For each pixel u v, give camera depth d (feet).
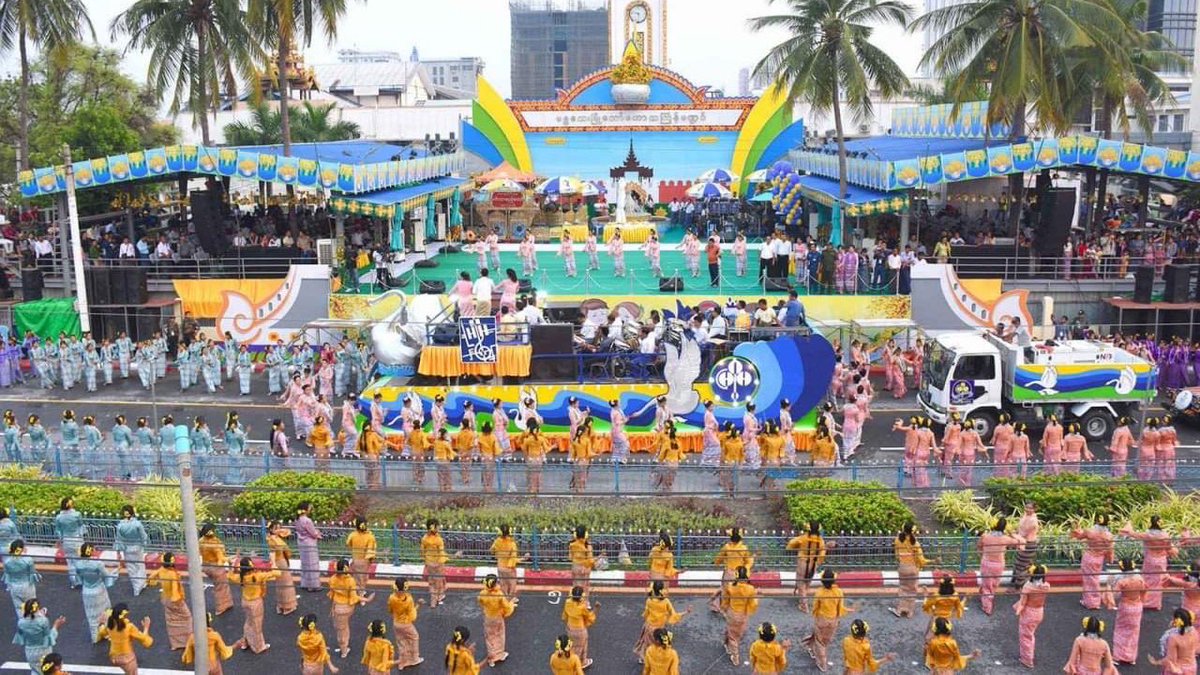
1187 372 103.19
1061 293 116.26
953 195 154.20
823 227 144.97
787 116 127.95
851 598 61.11
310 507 66.28
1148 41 150.71
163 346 111.24
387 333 90.84
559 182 151.12
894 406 100.48
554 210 167.32
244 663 54.39
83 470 78.07
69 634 57.72
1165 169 117.80
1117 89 124.47
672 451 73.82
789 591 61.36
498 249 131.03
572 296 109.91
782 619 58.85
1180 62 149.79
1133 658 53.67
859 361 101.30
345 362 103.71
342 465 73.92
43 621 51.75
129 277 115.96
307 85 205.67
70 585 63.57
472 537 65.10
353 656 55.16
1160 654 54.29
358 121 214.48
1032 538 61.41
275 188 175.94
